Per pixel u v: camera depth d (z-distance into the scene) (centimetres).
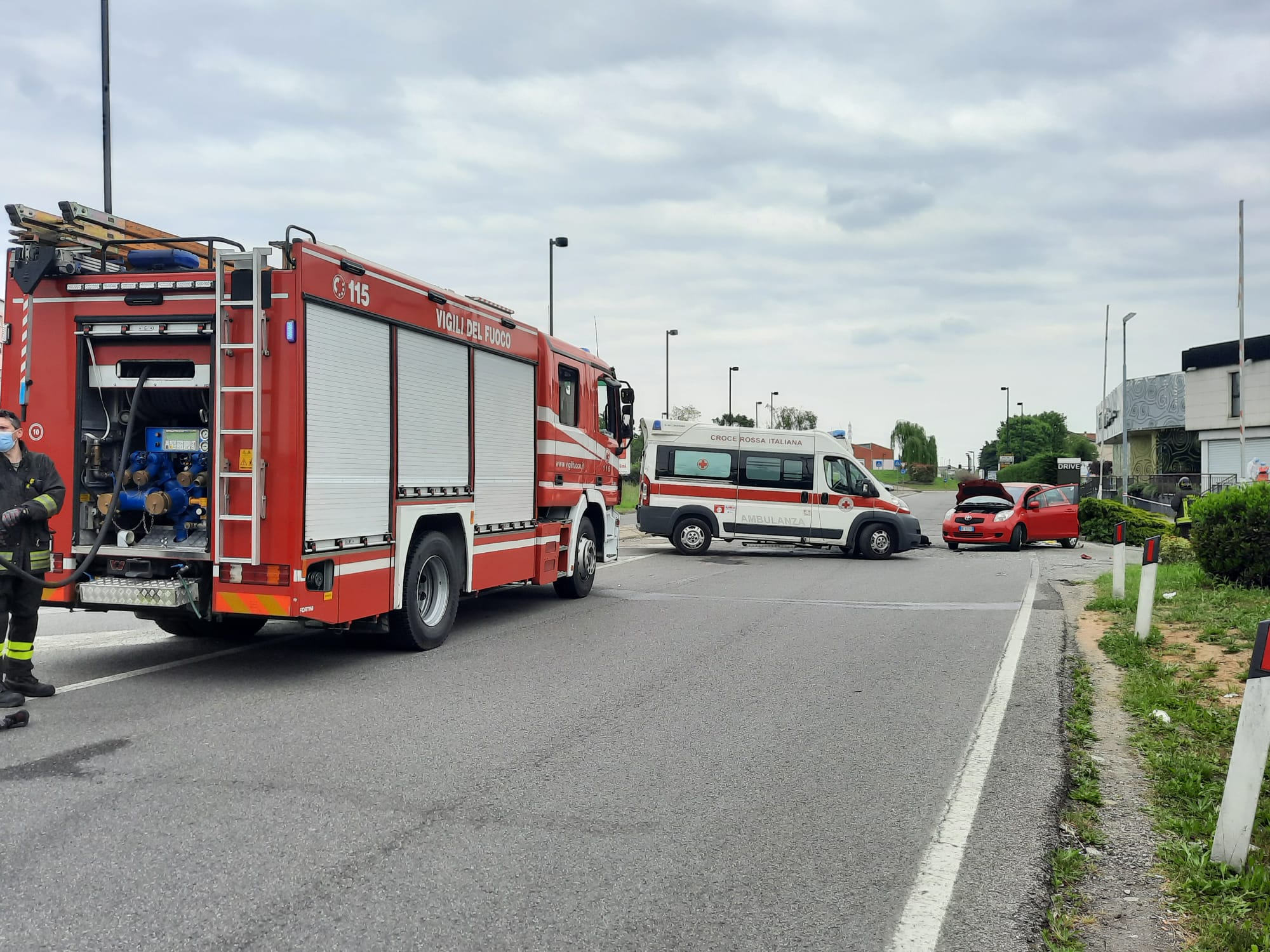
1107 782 546
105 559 751
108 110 1496
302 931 348
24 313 759
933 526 3525
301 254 709
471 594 995
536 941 347
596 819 472
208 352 736
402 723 640
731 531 2112
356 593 781
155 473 760
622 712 683
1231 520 1241
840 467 2092
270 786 507
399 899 377
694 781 534
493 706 693
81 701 681
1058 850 442
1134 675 794
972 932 362
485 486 1004
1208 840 452
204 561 730
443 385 918
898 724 663
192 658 852
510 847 433
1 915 355
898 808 496
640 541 2498
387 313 819
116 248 810
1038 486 2478
